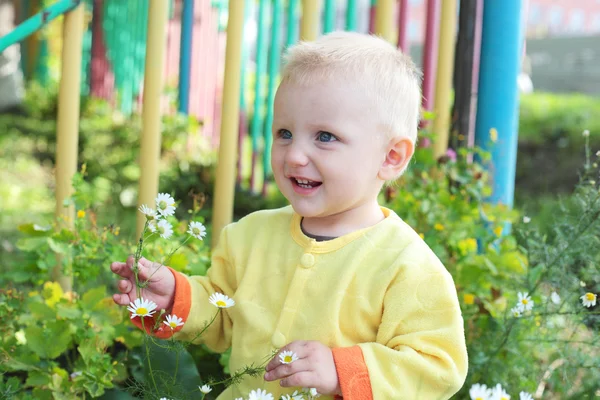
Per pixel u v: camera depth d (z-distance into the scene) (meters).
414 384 1.38
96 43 8.23
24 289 2.41
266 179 4.70
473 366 2.06
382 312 1.45
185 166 5.20
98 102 7.54
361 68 1.47
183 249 2.25
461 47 2.68
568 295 2.04
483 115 2.54
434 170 2.57
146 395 1.64
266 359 1.49
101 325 1.97
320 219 1.56
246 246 1.64
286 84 1.50
